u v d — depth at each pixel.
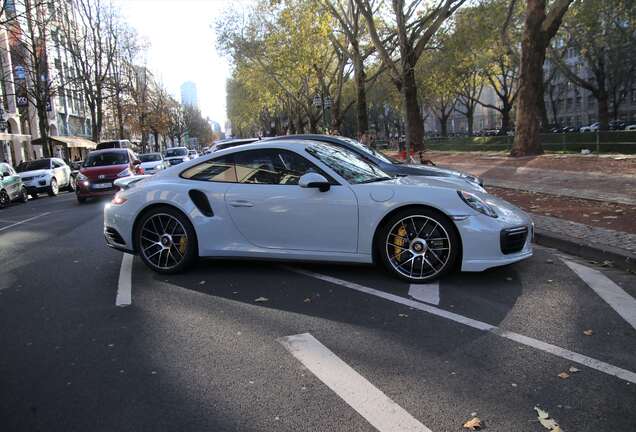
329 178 5.36
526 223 5.21
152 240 5.94
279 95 52.03
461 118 118.44
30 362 3.67
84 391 3.20
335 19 27.05
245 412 2.89
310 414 2.84
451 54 29.23
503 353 3.52
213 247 5.68
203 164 5.89
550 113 90.75
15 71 31.64
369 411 2.84
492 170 17.80
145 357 3.66
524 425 2.66
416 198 5.00
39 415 2.95
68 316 4.63
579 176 13.92
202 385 3.21
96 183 16.30
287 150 5.59
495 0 25.41
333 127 35.38
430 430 2.65
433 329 3.98
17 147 38.34
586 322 4.04
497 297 4.68
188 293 5.16
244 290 5.15
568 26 33.16
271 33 37.22
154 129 60.41
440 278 5.27
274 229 5.45
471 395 2.98
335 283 5.23
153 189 5.90
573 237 6.64
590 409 2.79
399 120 84.81
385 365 3.39
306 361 3.49
